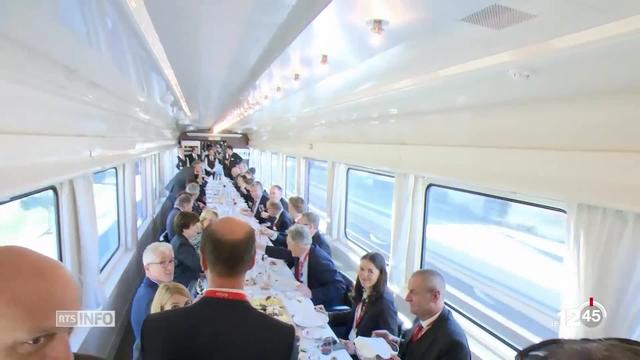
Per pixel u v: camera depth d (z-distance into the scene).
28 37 1.33
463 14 1.21
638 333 1.84
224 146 15.12
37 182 1.74
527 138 2.10
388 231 4.90
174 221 4.14
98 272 3.43
